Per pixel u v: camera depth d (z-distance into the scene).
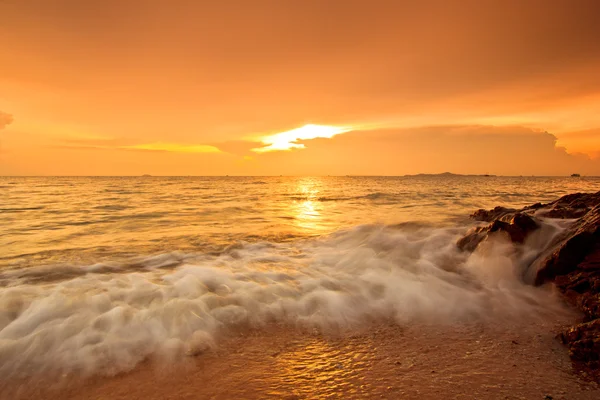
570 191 46.75
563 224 8.36
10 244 11.22
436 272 7.41
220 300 5.69
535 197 34.25
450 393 3.36
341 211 22.25
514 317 5.29
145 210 22.08
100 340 4.40
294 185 88.06
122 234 13.20
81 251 10.10
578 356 3.99
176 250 10.22
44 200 29.67
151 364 3.97
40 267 8.11
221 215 19.91
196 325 4.87
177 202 28.83
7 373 3.77
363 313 5.48
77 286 6.28
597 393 3.34
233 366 3.94
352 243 10.92
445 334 4.76
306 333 4.80
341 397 3.32
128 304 5.39
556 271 6.38
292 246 10.84
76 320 4.84
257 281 6.75
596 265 5.92
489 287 6.57
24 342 4.31
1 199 30.50
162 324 4.83
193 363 4.00
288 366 3.94
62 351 4.16
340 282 6.75
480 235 8.70
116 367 3.90
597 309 5.02
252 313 5.35
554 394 3.33
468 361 4.01
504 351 4.24
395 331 4.87
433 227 12.58
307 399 3.29
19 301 5.48
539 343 4.43
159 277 7.03
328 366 3.93
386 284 6.63
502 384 3.51
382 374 3.74
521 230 7.99
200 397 3.36
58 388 3.54
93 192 43.66
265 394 3.39
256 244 11.05
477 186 71.31
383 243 10.29
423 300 5.93
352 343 4.51
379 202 29.80
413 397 3.30
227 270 7.61
